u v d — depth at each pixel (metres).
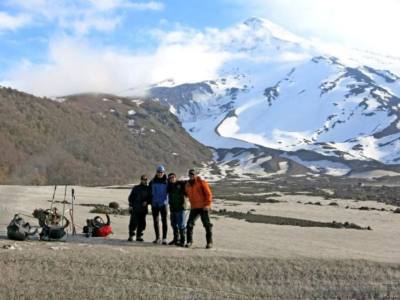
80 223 26.11
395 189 127.38
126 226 26.75
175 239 18.52
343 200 82.88
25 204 36.12
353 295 15.80
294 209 57.31
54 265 15.43
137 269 15.61
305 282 16.05
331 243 25.42
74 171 99.06
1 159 84.75
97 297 14.45
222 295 15.09
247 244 21.64
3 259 15.41
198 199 18.09
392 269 17.06
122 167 121.12
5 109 112.44
